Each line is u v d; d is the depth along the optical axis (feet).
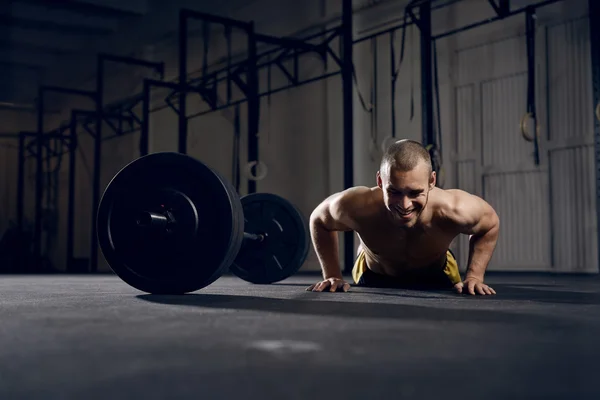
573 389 2.75
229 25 25.08
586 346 4.00
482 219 8.64
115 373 3.14
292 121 32.09
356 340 4.24
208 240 8.34
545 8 22.74
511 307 6.77
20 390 2.78
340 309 6.55
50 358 3.58
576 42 21.97
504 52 24.06
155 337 4.42
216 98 27.53
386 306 6.89
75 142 38.78
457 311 6.30
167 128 40.24
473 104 24.99
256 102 24.11
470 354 3.67
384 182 7.66
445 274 10.28
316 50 22.58
